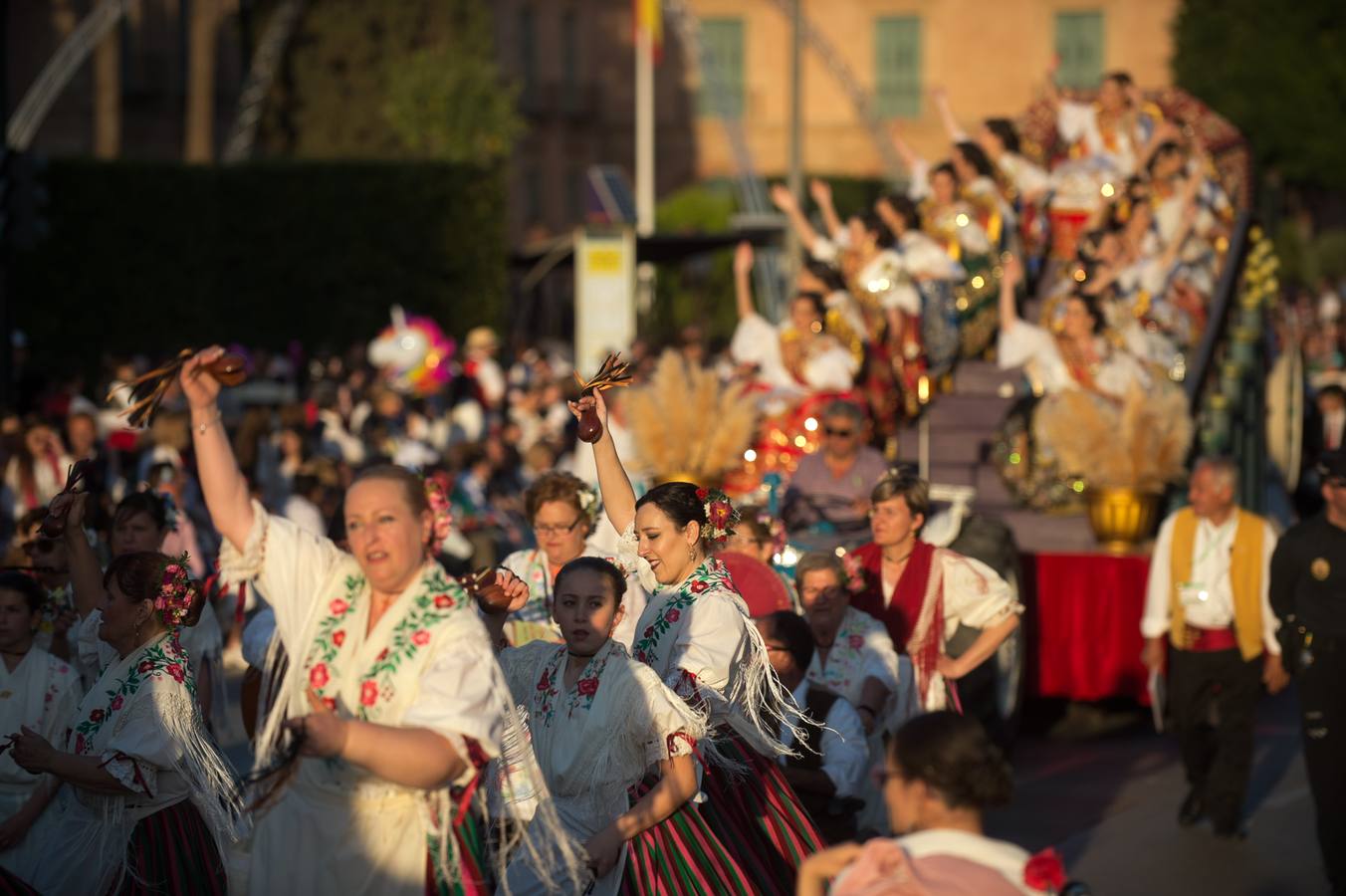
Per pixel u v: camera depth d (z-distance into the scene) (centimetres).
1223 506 1483
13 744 902
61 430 2752
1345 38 7719
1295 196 8188
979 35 8925
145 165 4744
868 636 1201
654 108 9162
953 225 2370
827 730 1120
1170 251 2314
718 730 964
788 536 1603
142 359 4272
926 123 8975
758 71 9069
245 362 740
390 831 745
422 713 718
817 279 2072
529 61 8844
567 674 900
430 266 4962
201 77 6419
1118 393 2053
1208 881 1346
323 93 6931
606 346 3438
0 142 2364
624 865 880
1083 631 1859
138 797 930
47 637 1146
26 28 7256
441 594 748
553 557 1138
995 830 1493
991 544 1683
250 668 965
